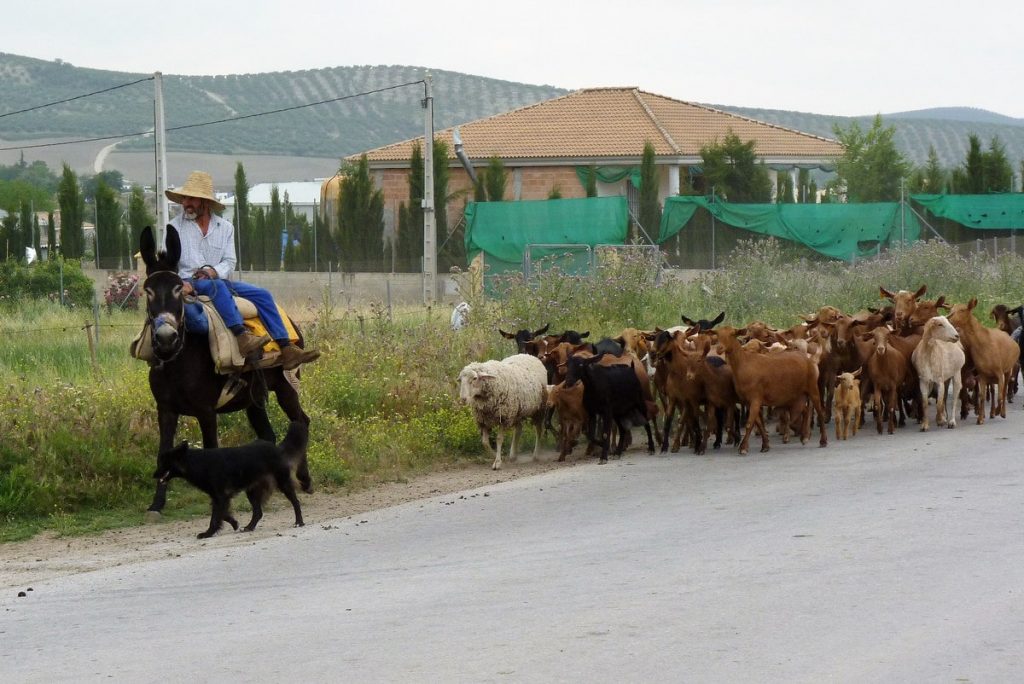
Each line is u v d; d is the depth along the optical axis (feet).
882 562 32.91
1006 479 45.21
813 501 42.16
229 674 24.94
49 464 45.55
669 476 49.21
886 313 64.59
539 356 60.70
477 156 182.50
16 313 106.73
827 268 122.62
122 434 49.08
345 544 38.22
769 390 54.80
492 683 23.82
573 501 44.29
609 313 82.64
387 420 57.41
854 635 26.43
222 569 35.22
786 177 183.93
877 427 60.18
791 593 29.96
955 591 29.81
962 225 141.59
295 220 183.73
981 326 62.59
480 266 79.71
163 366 42.63
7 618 30.35
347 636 27.45
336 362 62.75
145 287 42.04
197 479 39.96
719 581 31.37
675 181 182.80
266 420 46.32
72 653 26.96
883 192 195.21
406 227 156.04
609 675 24.09
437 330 70.54
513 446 55.72
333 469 49.88
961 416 64.95
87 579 34.53
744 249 128.26
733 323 89.66
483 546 37.01
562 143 185.78
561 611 28.96
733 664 24.58
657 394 64.08
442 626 28.02
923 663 24.48
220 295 43.68
